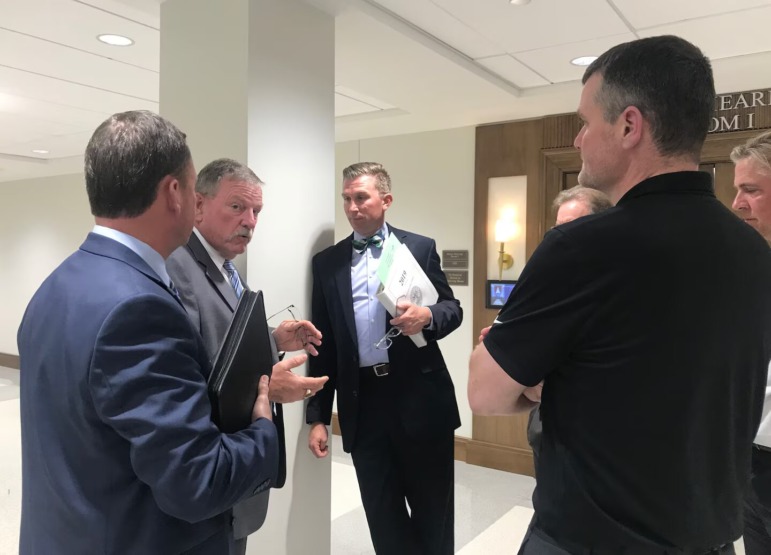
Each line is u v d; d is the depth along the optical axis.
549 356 0.86
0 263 7.82
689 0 2.21
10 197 7.63
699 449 0.85
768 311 0.90
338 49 2.62
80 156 5.82
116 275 0.87
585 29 2.52
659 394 0.82
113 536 0.85
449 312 2.11
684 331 0.81
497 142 4.08
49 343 0.87
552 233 0.87
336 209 4.90
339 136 4.64
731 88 3.28
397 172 4.57
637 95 0.85
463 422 4.27
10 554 2.67
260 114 1.97
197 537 0.93
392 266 1.96
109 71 3.12
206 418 0.88
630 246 0.81
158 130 0.94
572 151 3.77
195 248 1.54
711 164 3.48
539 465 0.96
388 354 2.09
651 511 0.84
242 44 1.93
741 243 0.87
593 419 0.85
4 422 4.86
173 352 0.86
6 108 3.96
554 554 0.92
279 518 2.12
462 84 3.16
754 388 0.91
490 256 4.16
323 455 2.18
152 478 0.81
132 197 0.91
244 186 1.58
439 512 2.10
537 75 3.17
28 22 2.43
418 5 2.30
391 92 3.34
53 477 0.86
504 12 2.35
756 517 1.51
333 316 2.12
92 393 0.81
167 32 2.17
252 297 1.14
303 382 1.37
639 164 0.87
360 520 3.15
